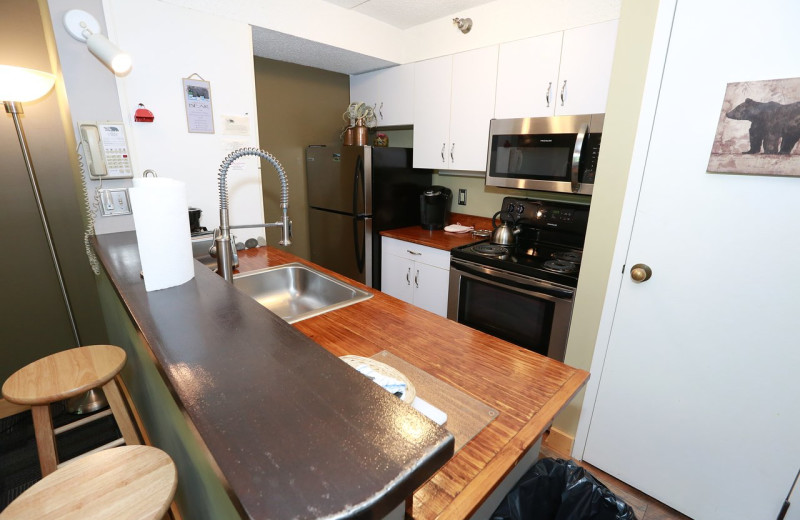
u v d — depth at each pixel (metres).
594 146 1.88
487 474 0.63
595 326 1.62
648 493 1.59
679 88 1.26
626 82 1.38
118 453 0.87
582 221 2.16
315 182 3.03
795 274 1.15
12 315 1.95
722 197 1.24
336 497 0.34
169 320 0.72
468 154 2.45
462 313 2.30
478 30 2.28
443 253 2.38
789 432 1.23
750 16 1.11
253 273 1.69
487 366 0.98
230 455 0.39
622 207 1.46
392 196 2.86
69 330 2.12
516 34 2.11
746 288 1.24
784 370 1.21
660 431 1.51
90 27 1.50
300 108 2.97
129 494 0.77
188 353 0.59
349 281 1.63
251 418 0.44
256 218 2.20
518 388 0.88
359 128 2.91
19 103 1.61
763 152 1.14
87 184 1.59
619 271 1.51
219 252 1.29
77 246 2.05
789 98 1.08
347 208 2.82
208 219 1.99
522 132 2.12
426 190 2.89
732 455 1.35
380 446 0.40
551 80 2.00
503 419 0.77
